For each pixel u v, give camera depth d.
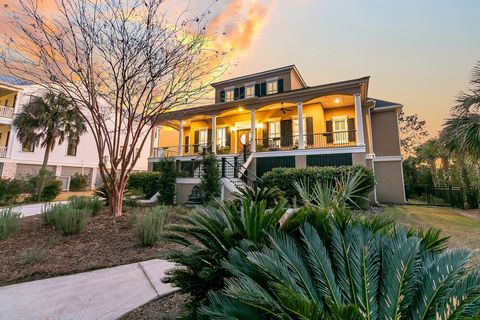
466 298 1.20
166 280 2.12
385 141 13.66
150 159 15.94
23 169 18.59
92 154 23.12
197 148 17.66
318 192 3.84
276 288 1.15
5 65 4.59
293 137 14.40
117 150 6.30
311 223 2.07
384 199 13.20
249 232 2.06
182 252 2.12
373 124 14.08
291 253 1.64
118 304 2.50
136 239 4.68
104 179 6.35
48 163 20.02
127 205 8.76
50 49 4.77
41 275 3.23
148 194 11.99
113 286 2.93
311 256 1.63
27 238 4.62
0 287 2.88
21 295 2.68
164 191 10.69
